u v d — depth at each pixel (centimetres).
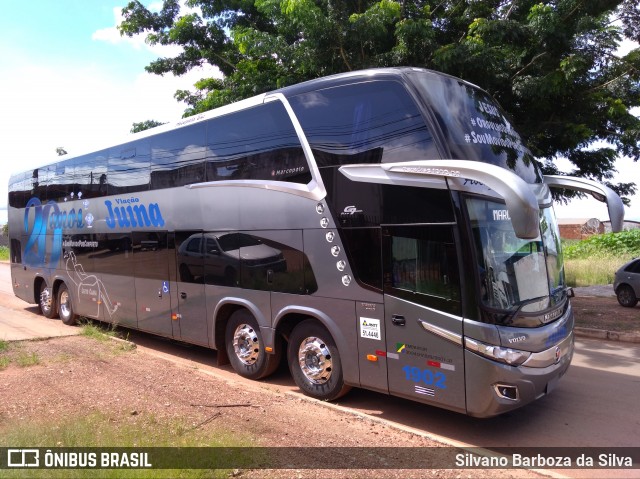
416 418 596
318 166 627
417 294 530
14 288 1456
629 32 1135
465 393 497
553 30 1000
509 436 546
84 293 1115
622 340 1009
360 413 587
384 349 559
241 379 750
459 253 500
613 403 647
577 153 1262
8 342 947
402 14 1135
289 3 1026
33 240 1340
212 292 775
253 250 708
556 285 596
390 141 564
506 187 450
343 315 596
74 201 1148
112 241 1012
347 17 1106
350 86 611
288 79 1168
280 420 561
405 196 543
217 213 768
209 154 788
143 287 927
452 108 572
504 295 507
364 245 577
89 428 511
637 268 1328
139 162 936
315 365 641
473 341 491
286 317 688
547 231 600
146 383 693
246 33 1125
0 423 537
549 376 531
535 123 1138
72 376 723
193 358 913
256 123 715
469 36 1063
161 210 878
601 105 1151
